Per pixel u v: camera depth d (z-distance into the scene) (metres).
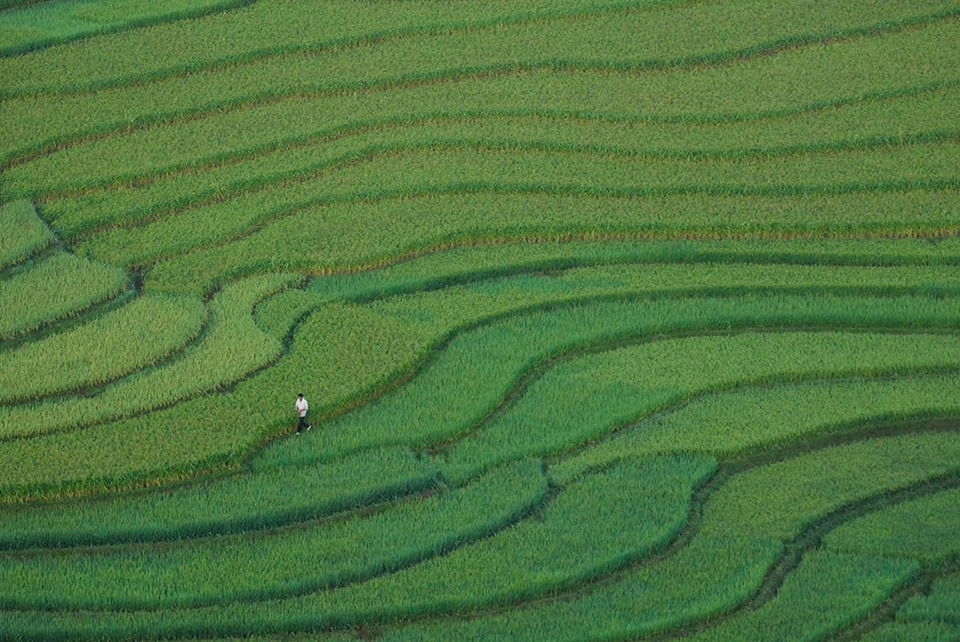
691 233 64.75
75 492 49.12
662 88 74.56
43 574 44.88
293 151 69.50
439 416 52.84
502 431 52.28
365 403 53.97
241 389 53.81
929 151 70.06
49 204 65.81
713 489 49.84
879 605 44.12
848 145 70.06
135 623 42.88
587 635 42.56
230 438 51.09
